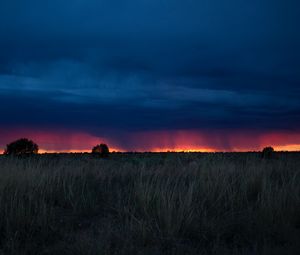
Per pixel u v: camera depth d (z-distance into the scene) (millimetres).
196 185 9633
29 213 7266
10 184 9125
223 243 6379
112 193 9883
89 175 12141
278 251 5773
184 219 7188
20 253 5883
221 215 7828
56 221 7492
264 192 8797
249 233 6750
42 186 9141
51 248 6152
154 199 8242
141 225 6703
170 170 13039
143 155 33719
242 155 28484
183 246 6207
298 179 10805
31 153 24188
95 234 6895
